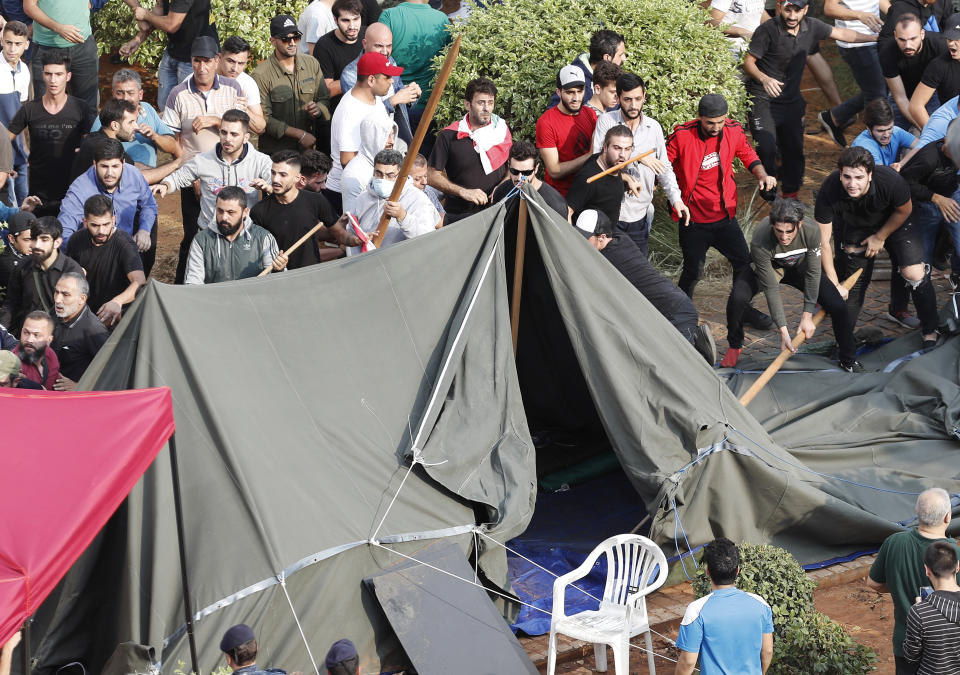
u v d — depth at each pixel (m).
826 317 43.41
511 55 43.28
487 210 30.17
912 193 38.41
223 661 22.81
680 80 43.19
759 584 25.12
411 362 28.27
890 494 32.66
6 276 34.62
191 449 24.19
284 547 23.97
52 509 19.05
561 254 29.50
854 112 51.47
